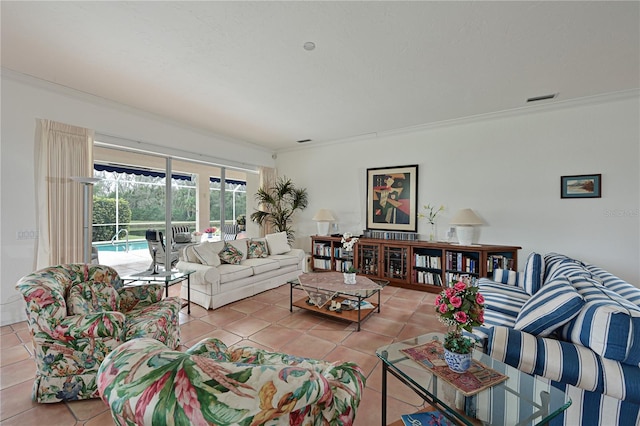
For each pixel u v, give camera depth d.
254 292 3.78
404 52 2.36
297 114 3.88
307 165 5.69
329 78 2.83
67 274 1.92
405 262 4.17
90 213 3.27
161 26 2.04
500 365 1.30
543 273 2.54
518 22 1.96
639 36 2.10
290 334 2.60
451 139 4.15
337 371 1.11
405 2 1.79
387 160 4.72
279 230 5.64
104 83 2.97
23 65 2.61
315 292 3.03
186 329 2.71
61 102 3.07
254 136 5.04
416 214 4.43
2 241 2.74
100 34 2.14
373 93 3.18
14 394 1.74
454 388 1.14
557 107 3.42
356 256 4.59
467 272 3.75
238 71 2.70
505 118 3.76
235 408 0.62
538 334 1.50
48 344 1.64
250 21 1.98
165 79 2.87
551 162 3.49
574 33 2.08
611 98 3.14
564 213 3.43
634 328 1.18
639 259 3.08
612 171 3.19
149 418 0.62
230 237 5.38
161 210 4.29
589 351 1.29
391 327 2.76
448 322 1.27
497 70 2.65
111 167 3.80
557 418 1.27
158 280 2.78
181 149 4.32
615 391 1.15
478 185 3.95
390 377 1.95
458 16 1.91
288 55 2.41
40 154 2.93
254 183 5.80
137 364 0.71
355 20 1.96
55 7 1.84
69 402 1.68
